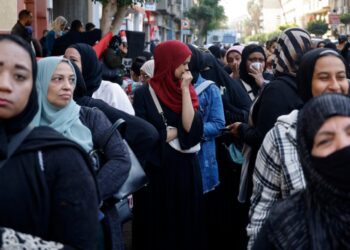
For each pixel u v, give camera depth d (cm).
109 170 302
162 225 434
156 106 434
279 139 281
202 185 448
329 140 185
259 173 292
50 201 207
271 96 356
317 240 188
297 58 361
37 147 206
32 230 203
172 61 432
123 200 340
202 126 433
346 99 191
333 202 184
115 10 1342
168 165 430
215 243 512
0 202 199
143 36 1145
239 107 525
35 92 215
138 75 861
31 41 871
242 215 496
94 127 317
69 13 2033
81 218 208
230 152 472
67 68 303
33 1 1452
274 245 200
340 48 1331
